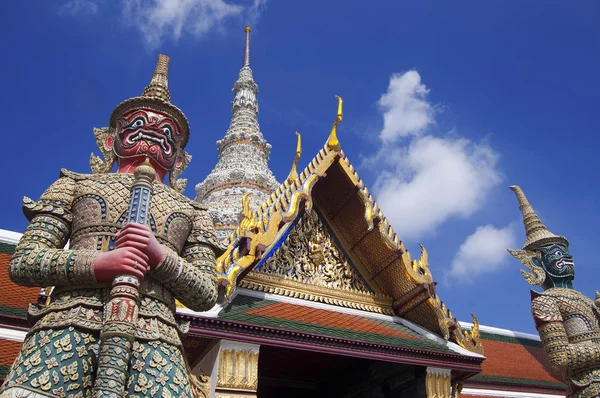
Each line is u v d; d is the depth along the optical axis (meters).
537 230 12.91
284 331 7.64
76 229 5.02
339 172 10.12
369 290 10.52
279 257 9.66
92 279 4.38
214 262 5.59
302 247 10.08
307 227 10.27
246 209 8.70
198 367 7.88
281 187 9.84
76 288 4.55
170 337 4.72
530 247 12.65
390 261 10.23
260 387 12.11
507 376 16.03
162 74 6.30
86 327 4.32
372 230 10.16
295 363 11.20
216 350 7.26
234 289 8.06
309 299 9.60
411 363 8.67
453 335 9.77
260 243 8.37
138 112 5.84
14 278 4.57
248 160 27.94
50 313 4.51
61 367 4.15
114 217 5.02
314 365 11.34
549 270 12.14
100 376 3.84
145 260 4.46
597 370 10.30
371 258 10.55
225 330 7.25
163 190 5.52
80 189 5.16
